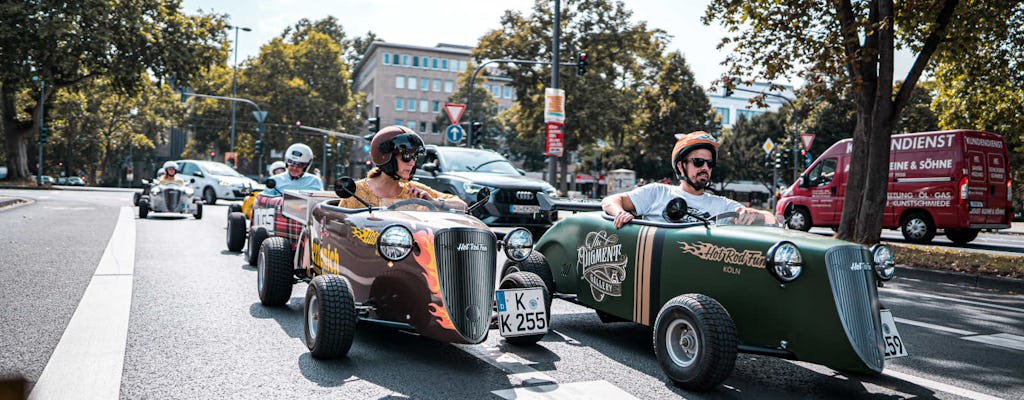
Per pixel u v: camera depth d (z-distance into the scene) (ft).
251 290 23.67
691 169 17.03
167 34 118.11
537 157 276.00
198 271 27.53
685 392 13.32
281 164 42.45
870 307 12.54
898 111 40.96
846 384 14.30
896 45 46.50
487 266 14.43
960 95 55.11
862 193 42.09
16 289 22.11
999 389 14.37
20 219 50.96
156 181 59.57
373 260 15.21
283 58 217.56
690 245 14.61
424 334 14.23
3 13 100.12
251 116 212.64
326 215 17.71
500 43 135.54
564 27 133.80
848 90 42.27
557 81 65.92
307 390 12.89
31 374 13.42
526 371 14.56
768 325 13.07
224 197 89.51
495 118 267.80
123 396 12.30
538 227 43.75
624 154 190.39
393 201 17.02
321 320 14.47
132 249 33.94
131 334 16.87
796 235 13.53
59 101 186.80
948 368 16.01
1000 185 53.83
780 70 44.09
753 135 195.21
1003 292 29.66
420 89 320.70
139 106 216.95
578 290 17.87
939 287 30.68
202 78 124.98
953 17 41.14
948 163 52.47
